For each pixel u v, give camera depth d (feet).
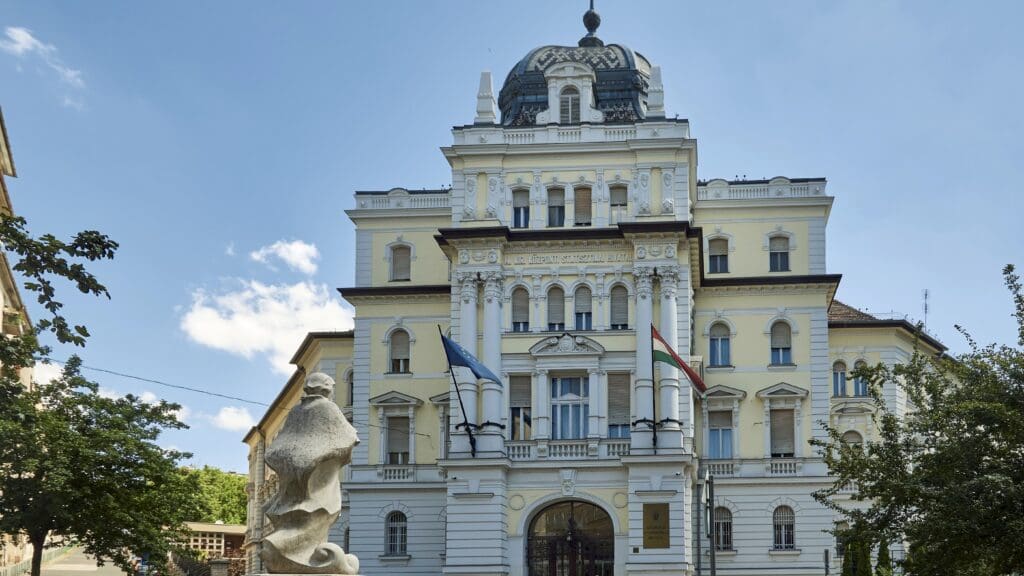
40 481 135.64
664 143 205.98
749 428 221.25
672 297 200.85
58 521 139.44
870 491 126.00
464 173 210.79
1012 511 110.22
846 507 215.51
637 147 206.90
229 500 536.83
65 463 136.05
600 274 204.54
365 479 222.48
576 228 204.33
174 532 152.76
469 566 193.36
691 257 213.05
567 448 198.18
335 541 225.56
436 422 224.74
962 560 116.37
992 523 110.22
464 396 200.34
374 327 229.45
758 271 230.07
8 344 95.81
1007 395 119.34
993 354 123.75
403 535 220.43
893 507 123.24
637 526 191.42
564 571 196.34
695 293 226.99
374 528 220.23
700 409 222.69
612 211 208.33
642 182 206.49
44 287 88.17
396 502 220.84
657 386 199.00
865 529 123.34
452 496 196.13
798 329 223.51
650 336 199.21
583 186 209.56
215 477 534.78
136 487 145.28
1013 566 113.09
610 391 201.87
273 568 60.29
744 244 231.09
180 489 150.92
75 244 87.51
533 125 213.25
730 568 214.90
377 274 234.38
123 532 145.79
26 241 85.92
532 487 197.67
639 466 193.26
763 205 231.09
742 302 225.76
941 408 124.67
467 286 205.05
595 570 195.62
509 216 209.26
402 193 236.63
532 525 199.21
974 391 122.11
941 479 118.42
